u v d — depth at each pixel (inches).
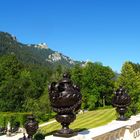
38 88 4566.9
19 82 4325.8
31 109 3754.9
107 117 3125.0
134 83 2628.0
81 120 3075.8
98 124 2664.9
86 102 4512.8
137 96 2212.1
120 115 720.3
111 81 4675.2
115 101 719.1
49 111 3720.5
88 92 4574.3
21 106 4037.9
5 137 2659.9
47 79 5078.7
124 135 673.0
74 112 477.1
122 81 2780.5
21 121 3181.6
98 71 4608.8
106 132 561.0
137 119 754.8
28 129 557.9
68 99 453.1
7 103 4013.3
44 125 3142.2
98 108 4468.5
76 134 483.5
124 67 2859.3
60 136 469.7
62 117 464.4
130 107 1323.8
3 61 5231.3
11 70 5093.5
